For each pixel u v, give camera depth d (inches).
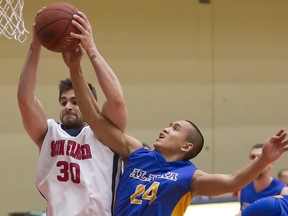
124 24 343.9
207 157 363.3
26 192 327.3
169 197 132.6
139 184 135.3
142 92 349.1
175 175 134.1
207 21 362.6
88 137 142.0
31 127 141.9
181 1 356.2
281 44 380.8
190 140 143.1
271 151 120.0
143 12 347.6
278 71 380.5
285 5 380.8
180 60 357.1
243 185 123.9
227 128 368.5
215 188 128.2
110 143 140.6
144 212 132.0
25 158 327.0
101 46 338.6
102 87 135.3
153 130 351.6
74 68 136.6
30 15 315.6
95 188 137.1
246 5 371.2
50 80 328.2
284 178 311.9
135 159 139.9
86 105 137.5
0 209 322.0
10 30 196.9
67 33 128.3
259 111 376.2
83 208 134.8
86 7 334.3
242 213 147.6
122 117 139.1
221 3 366.0
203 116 362.9
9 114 322.3
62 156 139.9
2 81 320.2
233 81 370.0
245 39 372.2
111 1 340.2
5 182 323.3
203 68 362.6
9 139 323.3
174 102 356.2
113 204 138.7
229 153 368.5
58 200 136.9
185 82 358.6
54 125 145.2
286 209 143.1
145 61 349.4
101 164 139.7
